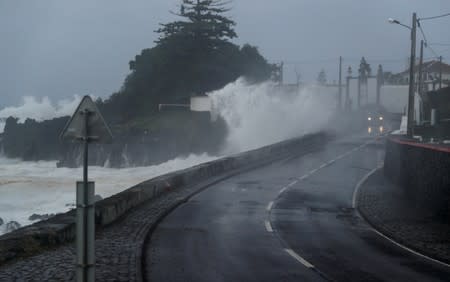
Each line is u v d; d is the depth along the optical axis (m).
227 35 103.00
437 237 18.41
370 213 23.33
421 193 24.50
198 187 31.14
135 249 15.16
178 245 16.48
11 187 53.16
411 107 42.59
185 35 99.81
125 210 21.89
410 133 42.56
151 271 13.23
